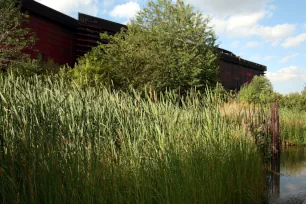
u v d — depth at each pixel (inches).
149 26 821.9
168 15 798.5
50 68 515.2
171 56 674.2
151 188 146.4
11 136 125.8
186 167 168.1
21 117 133.3
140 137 166.9
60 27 829.2
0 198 113.6
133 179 143.0
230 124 254.5
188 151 181.6
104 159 140.4
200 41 763.4
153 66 653.3
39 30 754.2
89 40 864.3
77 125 152.5
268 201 241.3
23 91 153.4
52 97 156.6
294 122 622.5
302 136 596.1
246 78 1743.4
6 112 129.6
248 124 302.8
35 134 127.3
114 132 175.8
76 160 130.0
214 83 759.7
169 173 155.3
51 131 135.2
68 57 862.5
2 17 549.3
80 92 192.7
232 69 1612.9
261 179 246.7
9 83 159.2
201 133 205.9
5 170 115.9
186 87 697.6
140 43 702.5
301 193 263.4
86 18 870.4
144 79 625.0
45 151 124.7
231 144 223.3
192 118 207.2
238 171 211.5
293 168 361.7
